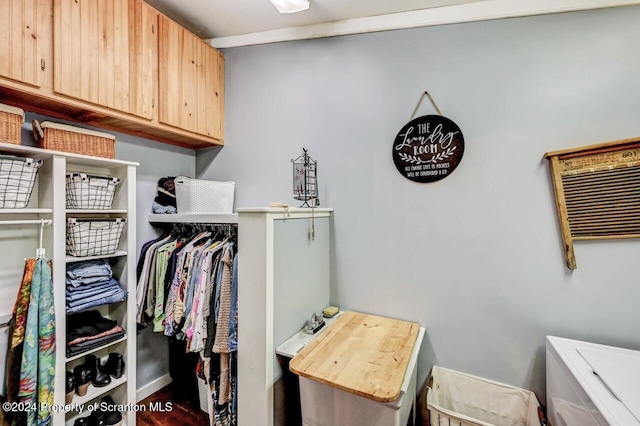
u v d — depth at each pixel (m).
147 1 1.93
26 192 1.45
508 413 1.67
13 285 1.60
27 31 1.38
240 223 1.51
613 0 1.52
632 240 1.50
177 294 1.93
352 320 1.88
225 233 2.17
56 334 1.51
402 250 1.93
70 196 1.66
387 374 1.22
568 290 1.60
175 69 2.06
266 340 1.44
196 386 2.26
